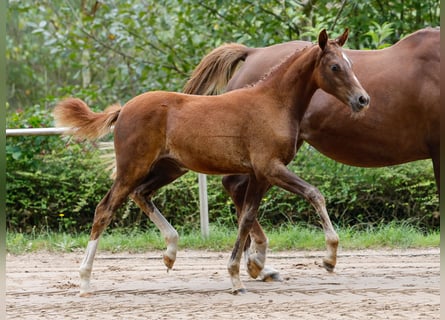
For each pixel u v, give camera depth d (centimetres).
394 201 1623
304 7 1928
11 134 1452
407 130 1112
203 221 1470
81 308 943
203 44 2030
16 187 1612
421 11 1898
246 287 1074
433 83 1098
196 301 978
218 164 1013
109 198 1040
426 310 902
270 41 1883
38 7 2231
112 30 2030
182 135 1013
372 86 1116
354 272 1189
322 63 999
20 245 1452
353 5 1856
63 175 1625
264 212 1631
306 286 1072
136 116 1029
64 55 2106
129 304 963
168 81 2052
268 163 995
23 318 895
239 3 1952
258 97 1012
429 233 1563
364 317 871
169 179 1104
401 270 1202
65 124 1079
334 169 1627
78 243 1468
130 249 1441
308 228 1593
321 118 1127
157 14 2095
